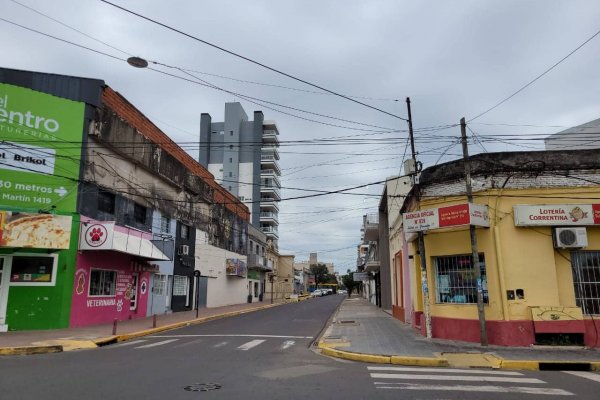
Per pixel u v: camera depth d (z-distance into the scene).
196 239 35.84
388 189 29.67
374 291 49.12
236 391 7.93
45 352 13.43
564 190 14.49
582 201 14.34
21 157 18.70
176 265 31.73
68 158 19.81
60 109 19.91
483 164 14.91
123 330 18.84
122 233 21.11
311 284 132.75
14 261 18.38
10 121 18.62
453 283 15.77
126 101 24.38
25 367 10.49
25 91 19.14
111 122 22.27
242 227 50.50
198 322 25.25
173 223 31.36
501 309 14.11
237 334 18.66
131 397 7.42
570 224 14.12
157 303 28.83
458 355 12.25
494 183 14.73
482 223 14.27
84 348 14.46
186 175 33.44
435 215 15.02
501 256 14.32
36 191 18.84
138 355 12.61
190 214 34.72
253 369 10.33
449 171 15.69
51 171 19.30
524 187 14.64
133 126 24.64
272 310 37.19
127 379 8.96
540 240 14.30
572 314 13.57
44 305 18.47
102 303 22.00
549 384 8.90
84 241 19.86
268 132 93.69
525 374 10.13
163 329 20.62
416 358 11.63
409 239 19.16
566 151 14.66
